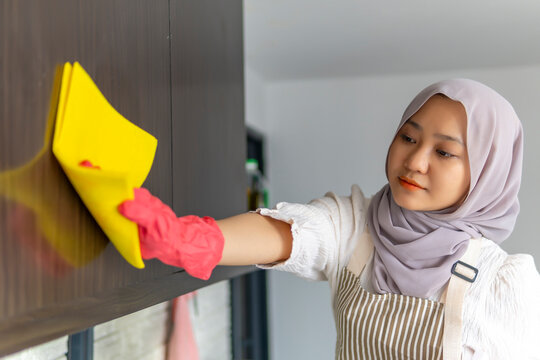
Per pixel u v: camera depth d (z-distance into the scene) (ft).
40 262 1.89
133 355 4.88
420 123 3.09
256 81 10.71
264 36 8.23
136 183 2.26
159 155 2.92
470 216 3.36
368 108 11.00
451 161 3.02
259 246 2.85
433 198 3.07
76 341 3.79
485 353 3.09
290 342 11.22
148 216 1.84
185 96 3.27
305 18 7.48
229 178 3.99
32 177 1.85
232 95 4.08
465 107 3.00
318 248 3.16
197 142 3.44
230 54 4.06
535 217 10.09
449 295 3.13
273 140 11.41
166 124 3.01
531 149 10.15
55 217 1.97
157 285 2.81
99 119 2.12
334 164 11.12
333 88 11.18
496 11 7.33
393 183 3.16
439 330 3.09
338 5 7.02
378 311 3.19
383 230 3.38
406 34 8.25
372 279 3.30
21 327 1.79
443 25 7.86
